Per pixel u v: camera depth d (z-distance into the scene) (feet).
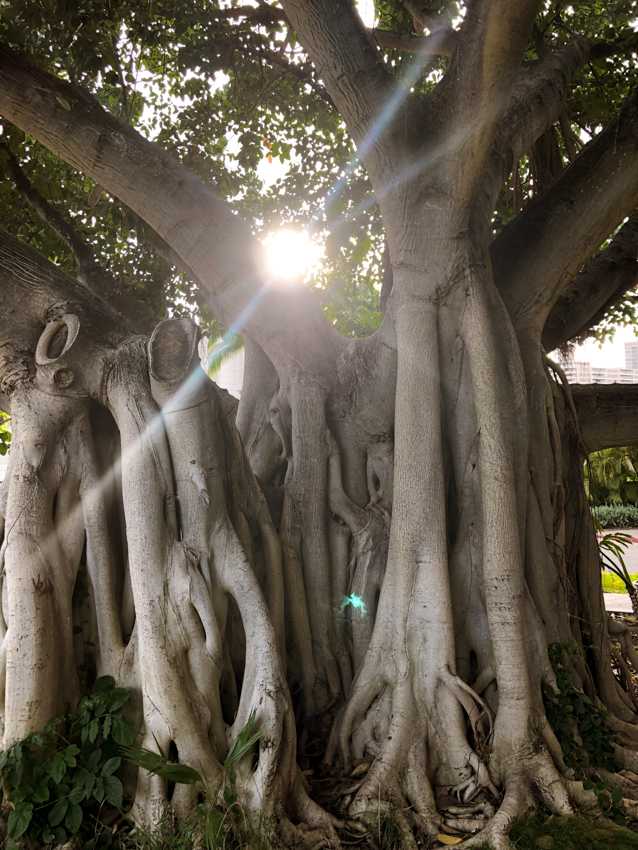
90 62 21.02
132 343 15.26
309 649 16.97
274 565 16.56
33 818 11.83
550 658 15.49
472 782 13.50
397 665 14.67
